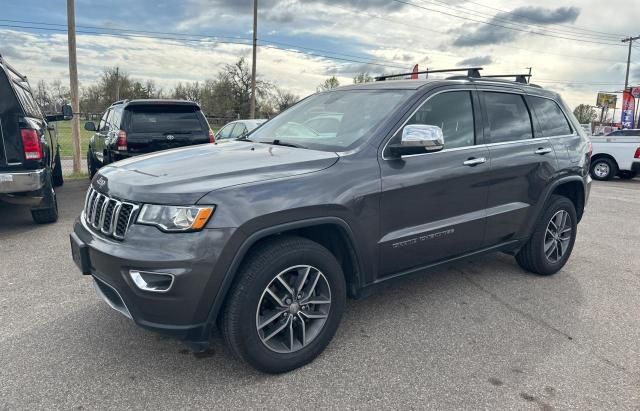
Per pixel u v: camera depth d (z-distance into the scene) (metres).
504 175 4.04
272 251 2.76
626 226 7.37
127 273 2.58
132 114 8.20
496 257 5.37
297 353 2.95
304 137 3.69
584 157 4.89
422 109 3.57
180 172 2.84
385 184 3.21
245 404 2.63
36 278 4.42
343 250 3.23
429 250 3.60
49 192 6.18
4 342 3.23
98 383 2.78
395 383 2.86
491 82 4.21
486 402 2.70
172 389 2.74
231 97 46.31
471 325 3.64
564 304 4.11
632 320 3.82
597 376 2.99
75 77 11.70
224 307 2.72
